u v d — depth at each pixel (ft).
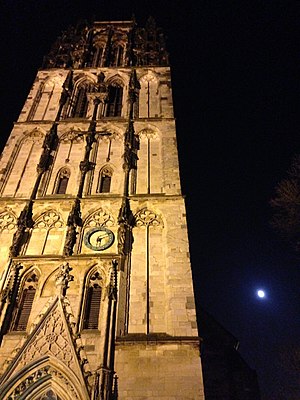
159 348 83.76
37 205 119.55
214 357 115.55
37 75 187.93
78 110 168.76
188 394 76.13
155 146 146.10
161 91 176.24
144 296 95.91
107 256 102.58
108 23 239.09
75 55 207.00
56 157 140.56
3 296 93.09
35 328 87.04
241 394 107.86
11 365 80.89
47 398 79.05
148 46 220.23
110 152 142.72
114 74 188.55
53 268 100.68
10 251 103.96
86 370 80.48
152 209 118.73
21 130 151.64
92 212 118.11
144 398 75.87
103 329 86.48
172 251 104.99
